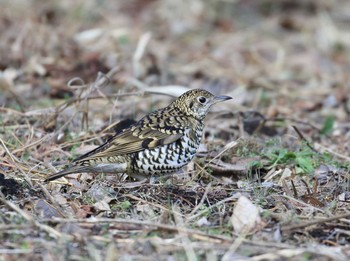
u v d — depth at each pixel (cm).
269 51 2344
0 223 992
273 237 990
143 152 1123
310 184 1225
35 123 1441
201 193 1142
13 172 1193
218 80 2006
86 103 1434
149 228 992
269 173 1273
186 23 2464
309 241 992
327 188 1205
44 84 1738
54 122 1431
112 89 1738
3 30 2130
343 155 1397
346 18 2628
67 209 1078
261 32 2492
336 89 2016
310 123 1600
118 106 1581
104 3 2488
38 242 945
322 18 2538
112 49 2083
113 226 998
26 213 1012
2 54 1914
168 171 1150
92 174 1219
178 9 2527
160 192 1137
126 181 1197
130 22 2419
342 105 1859
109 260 893
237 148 1360
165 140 1130
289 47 2394
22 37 1984
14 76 1781
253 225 1012
